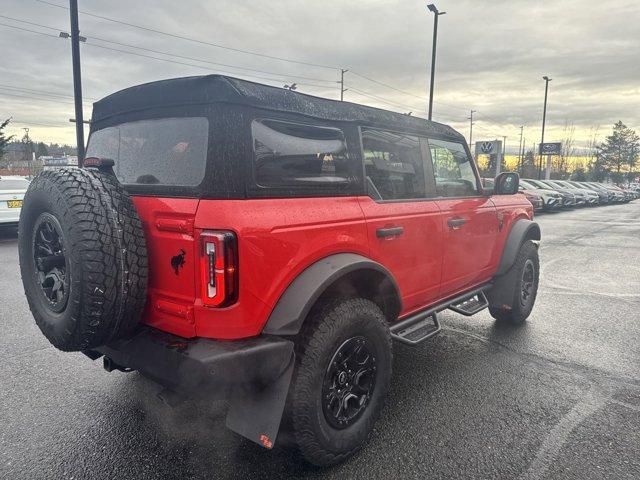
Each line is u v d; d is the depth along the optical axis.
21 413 3.13
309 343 2.41
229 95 2.18
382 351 2.83
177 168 2.32
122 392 3.45
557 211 24.83
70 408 3.21
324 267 2.47
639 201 43.88
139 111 2.57
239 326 2.18
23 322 5.05
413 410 3.21
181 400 2.46
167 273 2.30
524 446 2.79
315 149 2.61
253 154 2.25
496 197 4.62
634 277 7.84
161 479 2.48
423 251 3.40
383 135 3.17
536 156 79.69
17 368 3.86
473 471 2.55
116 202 2.22
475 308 4.25
